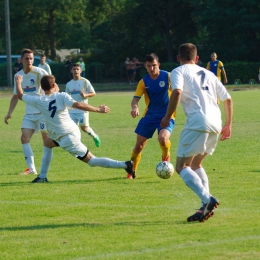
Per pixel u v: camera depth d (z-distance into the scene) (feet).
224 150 106.93
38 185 77.66
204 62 425.28
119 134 137.08
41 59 164.55
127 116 183.42
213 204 53.42
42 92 90.53
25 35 506.48
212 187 72.59
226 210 60.08
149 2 438.81
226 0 408.87
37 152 112.68
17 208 63.72
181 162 56.39
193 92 55.57
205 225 54.19
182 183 76.64
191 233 51.55
